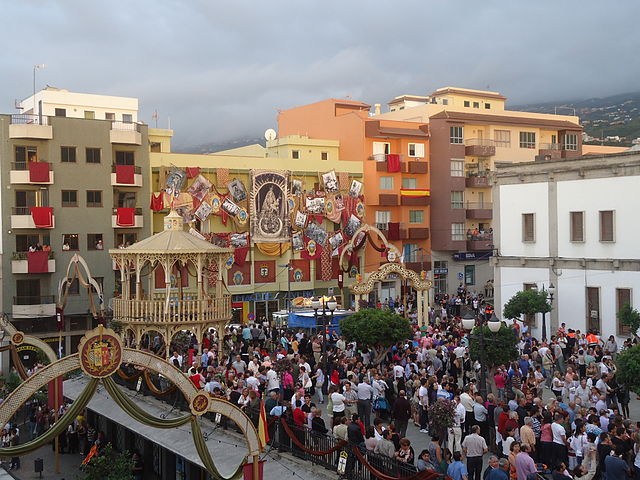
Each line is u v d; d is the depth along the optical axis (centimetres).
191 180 5572
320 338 3594
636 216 4038
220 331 3191
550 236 4453
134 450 2744
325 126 7125
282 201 5941
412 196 6781
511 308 4119
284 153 6662
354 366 2736
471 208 7050
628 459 1897
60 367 1530
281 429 2181
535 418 2116
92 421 3136
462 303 5819
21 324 4894
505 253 4706
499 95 9512
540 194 4509
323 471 1984
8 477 2630
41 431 3034
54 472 2745
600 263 4191
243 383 2478
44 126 4994
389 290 6675
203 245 3175
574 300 4328
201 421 2436
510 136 7344
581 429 2006
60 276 5019
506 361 2770
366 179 6594
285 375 2659
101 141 5200
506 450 2014
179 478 2422
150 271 3247
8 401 1484
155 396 2748
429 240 6950
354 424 1975
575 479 1848
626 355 2330
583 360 3050
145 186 5391
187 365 3109
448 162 6888
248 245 5800
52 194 5028
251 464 1788
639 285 4016
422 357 3100
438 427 2106
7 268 4872
